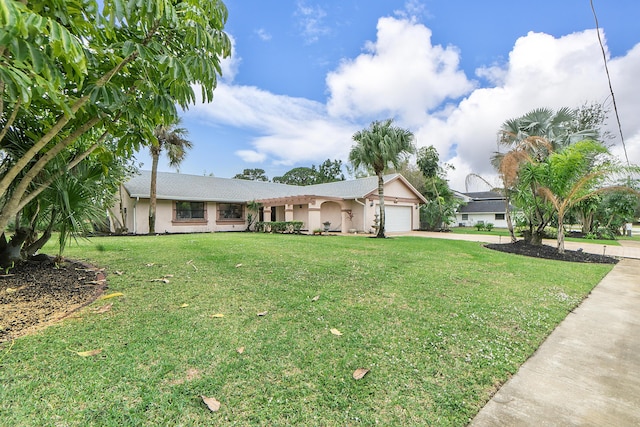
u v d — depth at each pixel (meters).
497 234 19.62
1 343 2.65
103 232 14.67
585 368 2.61
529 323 3.57
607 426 1.88
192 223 17.84
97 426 1.72
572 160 9.52
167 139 15.53
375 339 2.98
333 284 4.96
